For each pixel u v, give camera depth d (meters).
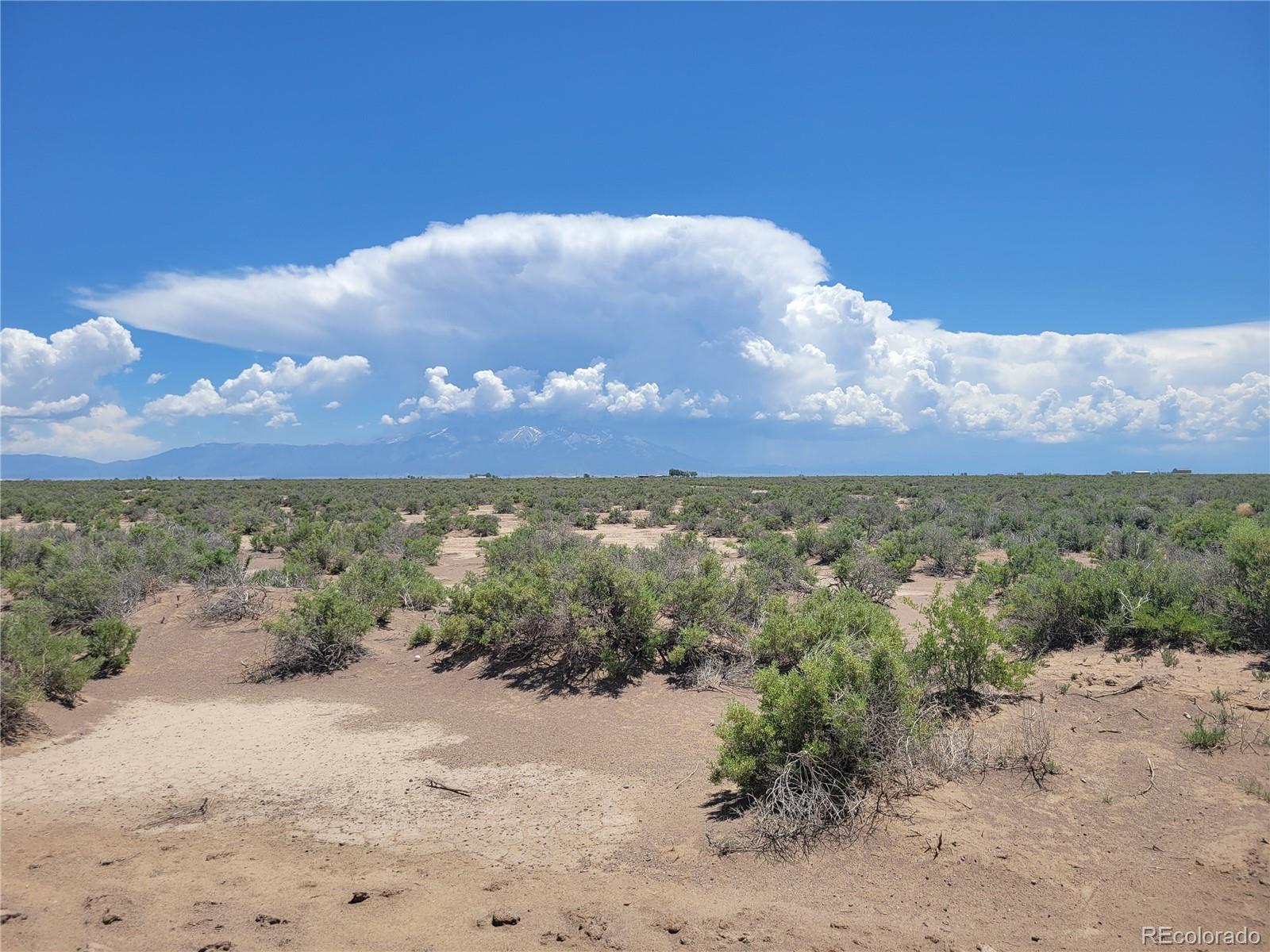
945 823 5.32
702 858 5.11
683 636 10.05
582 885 4.82
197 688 10.04
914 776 5.93
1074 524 22.39
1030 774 6.03
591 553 11.91
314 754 7.55
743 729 5.96
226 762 7.34
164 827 5.83
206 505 38.97
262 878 4.96
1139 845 4.92
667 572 14.11
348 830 5.77
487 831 5.70
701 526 30.09
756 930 4.20
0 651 8.61
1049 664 9.35
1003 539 22.48
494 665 10.51
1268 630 9.05
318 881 4.92
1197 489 39.56
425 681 10.15
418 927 4.33
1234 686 7.69
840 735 5.81
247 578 15.20
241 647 11.66
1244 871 4.53
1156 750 6.40
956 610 8.26
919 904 4.43
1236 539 10.30
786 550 17.38
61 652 8.99
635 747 7.57
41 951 4.07
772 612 10.81
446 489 56.56
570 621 10.29
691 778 6.68
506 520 35.31
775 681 6.34
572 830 5.70
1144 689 7.89
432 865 5.15
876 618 9.88
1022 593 11.12
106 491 51.97
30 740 7.88
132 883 4.89
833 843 5.16
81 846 5.49
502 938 4.20
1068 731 6.93
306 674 10.54
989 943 4.02
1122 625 9.86
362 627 11.18
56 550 16.92
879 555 17.34
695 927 4.25
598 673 9.91
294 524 27.88
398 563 17.50
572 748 7.61
